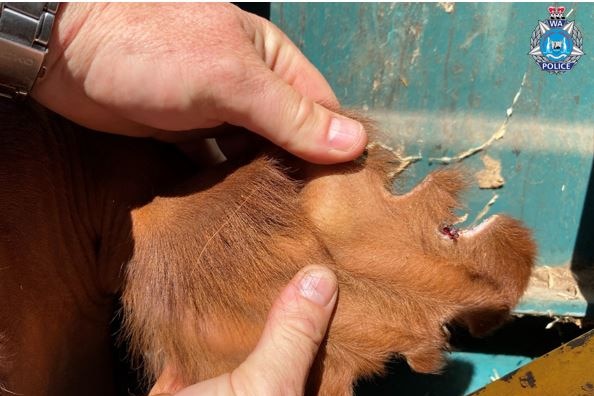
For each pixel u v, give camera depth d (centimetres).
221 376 42
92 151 46
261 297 42
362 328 43
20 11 40
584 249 61
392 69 63
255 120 43
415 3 62
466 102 62
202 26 42
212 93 42
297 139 42
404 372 60
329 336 43
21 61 41
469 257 42
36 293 45
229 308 43
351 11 63
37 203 44
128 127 46
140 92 43
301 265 42
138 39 42
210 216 43
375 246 42
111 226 46
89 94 43
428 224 42
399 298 42
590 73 61
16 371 44
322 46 63
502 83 62
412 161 62
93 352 51
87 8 41
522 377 48
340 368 43
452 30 62
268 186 42
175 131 47
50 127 46
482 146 62
